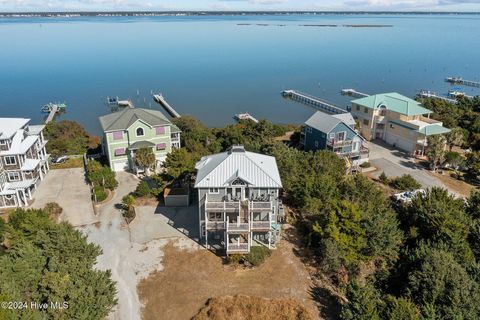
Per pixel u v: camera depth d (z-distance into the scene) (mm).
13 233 35219
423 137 67500
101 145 70062
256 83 152125
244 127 76562
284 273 37188
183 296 34250
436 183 58906
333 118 65000
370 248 37906
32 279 28750
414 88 145375
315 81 157500
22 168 50594
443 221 40094
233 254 37938
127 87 142375
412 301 32531
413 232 41062
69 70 178000
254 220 40125
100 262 38344
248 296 33719
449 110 84312
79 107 115688
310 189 46281
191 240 41875
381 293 35406
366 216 39562
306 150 70312
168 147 61875
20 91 135250
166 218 46188
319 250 40156
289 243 41688
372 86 149250
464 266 35531
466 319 29766
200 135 70062
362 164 63719
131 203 46594
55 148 67438
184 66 191250
